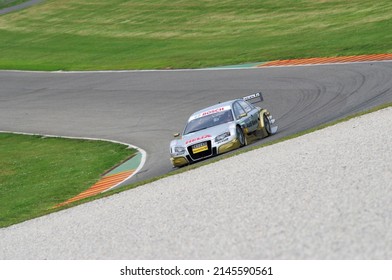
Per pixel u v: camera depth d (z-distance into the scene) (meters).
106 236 45.00
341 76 115.44
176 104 124.38
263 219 40.03
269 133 82.25
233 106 78.12
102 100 140.00
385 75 107.62
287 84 119.69
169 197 52.62
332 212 38.62
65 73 175.88
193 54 171.75
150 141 102.88
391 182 42.38
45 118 135.25
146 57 180.25
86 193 75.56
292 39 169.12
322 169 49.53
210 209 45.16
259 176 51.94
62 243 46.19
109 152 100.75
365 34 154.50
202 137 73.12
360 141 57.34
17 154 110.88
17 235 53.53
